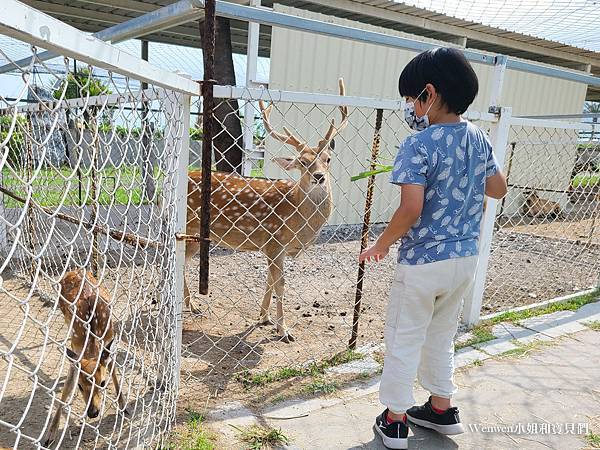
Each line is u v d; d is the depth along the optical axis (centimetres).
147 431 227
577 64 1116
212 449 220
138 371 282
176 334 250
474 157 212
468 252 214
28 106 287
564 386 293
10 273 452
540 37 893
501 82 351
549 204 961
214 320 393
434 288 212
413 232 213
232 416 250
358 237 738
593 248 723
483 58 346
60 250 384
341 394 277
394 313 222
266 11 238
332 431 241
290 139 396
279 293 363
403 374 220
